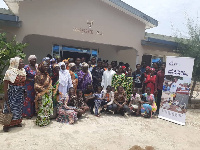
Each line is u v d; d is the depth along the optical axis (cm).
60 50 1029
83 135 405
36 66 486
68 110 481
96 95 562
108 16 791
